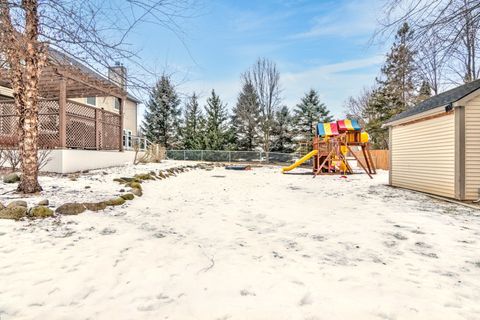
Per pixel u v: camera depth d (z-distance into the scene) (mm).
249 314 1758
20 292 1936
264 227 3729
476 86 5648
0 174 6051
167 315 1733
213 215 4363
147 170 8648
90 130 8305
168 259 2590
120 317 1699
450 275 2316
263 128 24781
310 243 3092
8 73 4316
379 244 3057
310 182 9297
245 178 10508
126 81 4043
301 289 2076
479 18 2996
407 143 7496
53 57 3881
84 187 5387
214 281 2184
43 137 7418
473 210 4773
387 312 1791
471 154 5625
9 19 2902
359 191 7137
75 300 1872
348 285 2141
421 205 5234
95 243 2887
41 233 3062
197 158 20250
